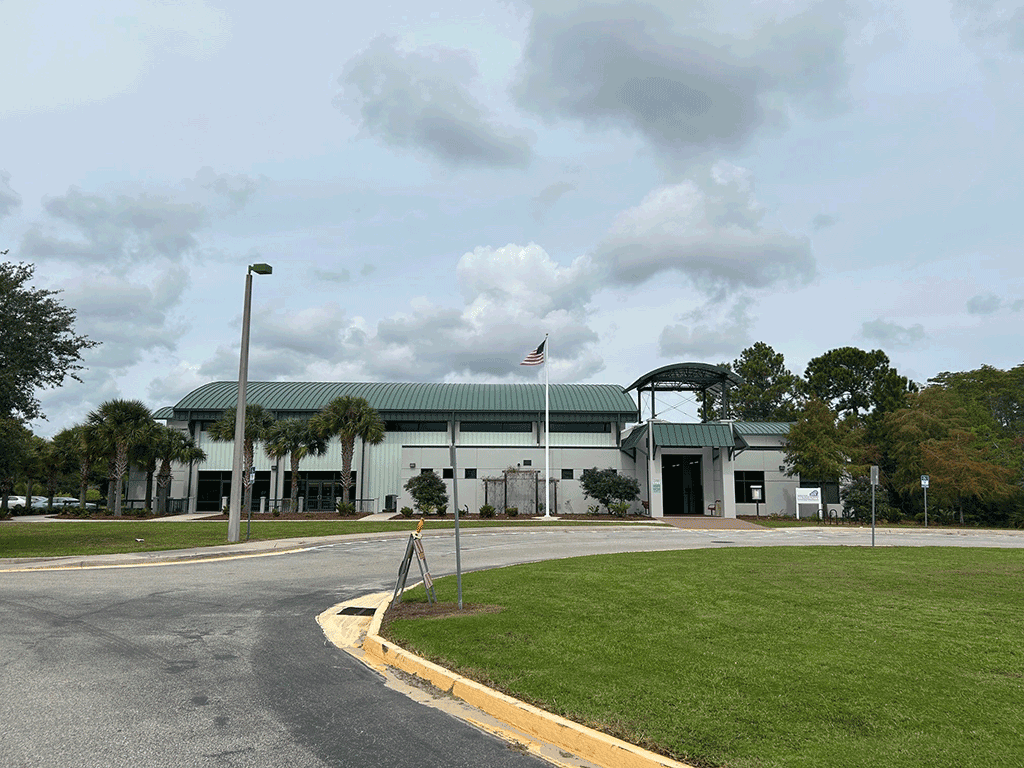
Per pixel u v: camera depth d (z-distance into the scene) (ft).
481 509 128.26
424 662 23.90
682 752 15.70
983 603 34.47
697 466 159.43
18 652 26.45
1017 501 134.51
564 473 149.79
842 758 15.15
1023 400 199.11
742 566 50.16
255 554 65.92
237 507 75.46
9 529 95.14
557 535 92.58
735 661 23.07
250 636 29.73
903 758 15.14
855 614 31.30
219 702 20.59
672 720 17.58
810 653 24.13
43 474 161.68
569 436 160.04
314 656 26.43
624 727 17.25
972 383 202.90
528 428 159.74
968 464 130.21
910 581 42.42
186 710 19.79
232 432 129.70
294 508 134.21
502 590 38.14
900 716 17.79
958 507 138.00
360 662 25.61
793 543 81.41
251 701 20.74
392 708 20.31
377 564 57.26
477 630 27.78
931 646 25.20
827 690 19.92
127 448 132.87
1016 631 27.84
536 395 165.58
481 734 18.31
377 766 15.97
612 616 30.58
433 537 85.97
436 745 17.42
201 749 16.83
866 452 148.15
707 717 17.78
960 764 14.82
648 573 45.75
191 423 156.04
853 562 53.42
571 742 17.24
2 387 69.77
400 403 159.63
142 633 30.01
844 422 156.46
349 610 36.27
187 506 149.48
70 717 19.04
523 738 18.03
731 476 137.39
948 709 18.31
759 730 16.89
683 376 148.66
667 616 30.63
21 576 48.60
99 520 121.49
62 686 21.99
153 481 151.23
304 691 21.86
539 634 27.09
